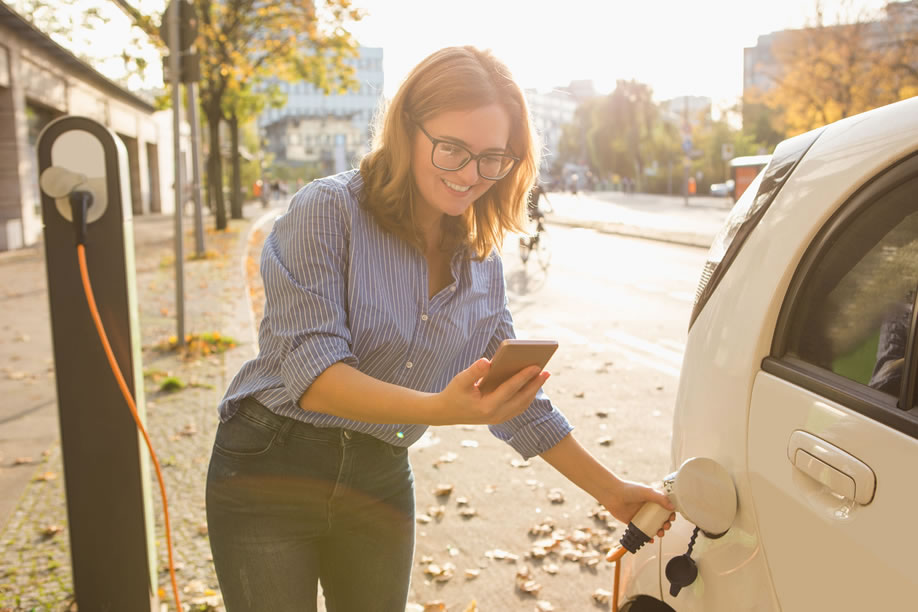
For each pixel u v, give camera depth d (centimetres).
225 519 175
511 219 180
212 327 921
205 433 538
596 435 549
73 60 2641
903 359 127
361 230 164
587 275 1389
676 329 909
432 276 180
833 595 126
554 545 386
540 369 140
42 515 420
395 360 172
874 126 153
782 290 157
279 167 11862
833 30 2717
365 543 186
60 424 277
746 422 154
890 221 140
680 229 2369
